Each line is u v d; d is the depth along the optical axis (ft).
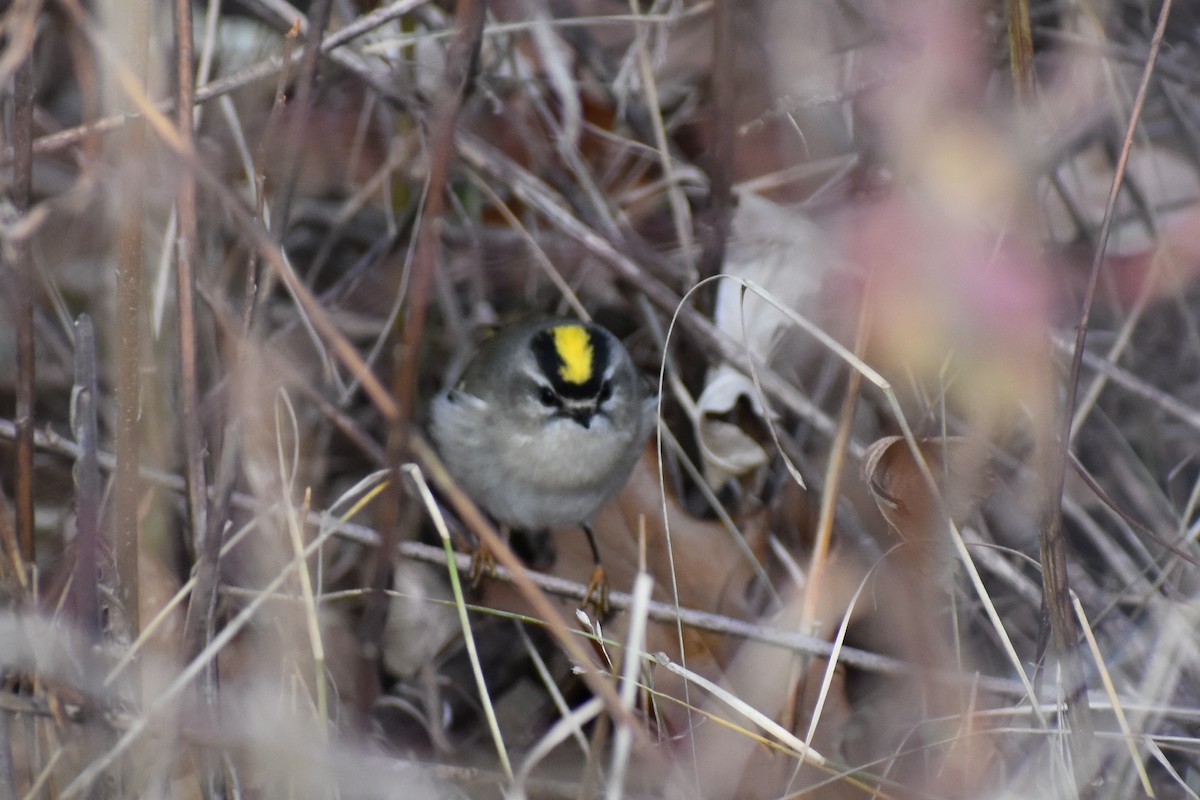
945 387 23.35
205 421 24.35
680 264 33.53
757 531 29.71
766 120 30.32
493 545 16.97
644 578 18.69
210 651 19.67
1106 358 31.24
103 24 21.42
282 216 21.48
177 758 21.12
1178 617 24.48
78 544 20.45
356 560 30.76
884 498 23.03
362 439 29.32
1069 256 31.83
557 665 30.04
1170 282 31.24
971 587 28.37
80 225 31.01
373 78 30.86
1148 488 30.58
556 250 34.06
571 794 24.04
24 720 21.43
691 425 33.22
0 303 24.13
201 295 26.68
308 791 21.12
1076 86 30.91
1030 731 21.99
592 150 36.27
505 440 29.84
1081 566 29.76
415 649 29.71
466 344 34.04
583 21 30.50
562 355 29.27
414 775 21.80
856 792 24.97
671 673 27.35
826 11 31.27
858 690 27.43
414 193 34.71
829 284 30.58
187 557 26.81
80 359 20.26
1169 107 33.83
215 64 33.17
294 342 33.47
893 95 26.81
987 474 22.70
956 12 23.61
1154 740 23.04
